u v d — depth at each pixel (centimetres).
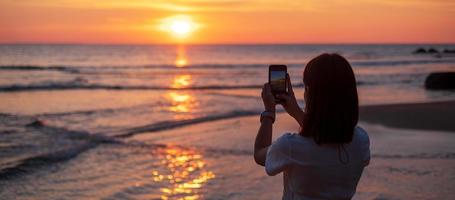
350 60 7806
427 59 8106
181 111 1939
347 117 203
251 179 859
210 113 1866
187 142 1245
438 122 1605
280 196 756
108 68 5378
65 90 2866
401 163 951
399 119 1673
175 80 3931
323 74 204
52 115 1786
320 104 204
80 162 1017
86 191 802
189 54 11594
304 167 208
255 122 1627
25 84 3125
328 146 208
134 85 3366
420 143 1207
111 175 907
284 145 209
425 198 719
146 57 9281
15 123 1559
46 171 938
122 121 1650
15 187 827
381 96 2695
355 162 212
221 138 1305
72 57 8494
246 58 9288
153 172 926
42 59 7519
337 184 211
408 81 3731
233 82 3778
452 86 3080
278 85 231
